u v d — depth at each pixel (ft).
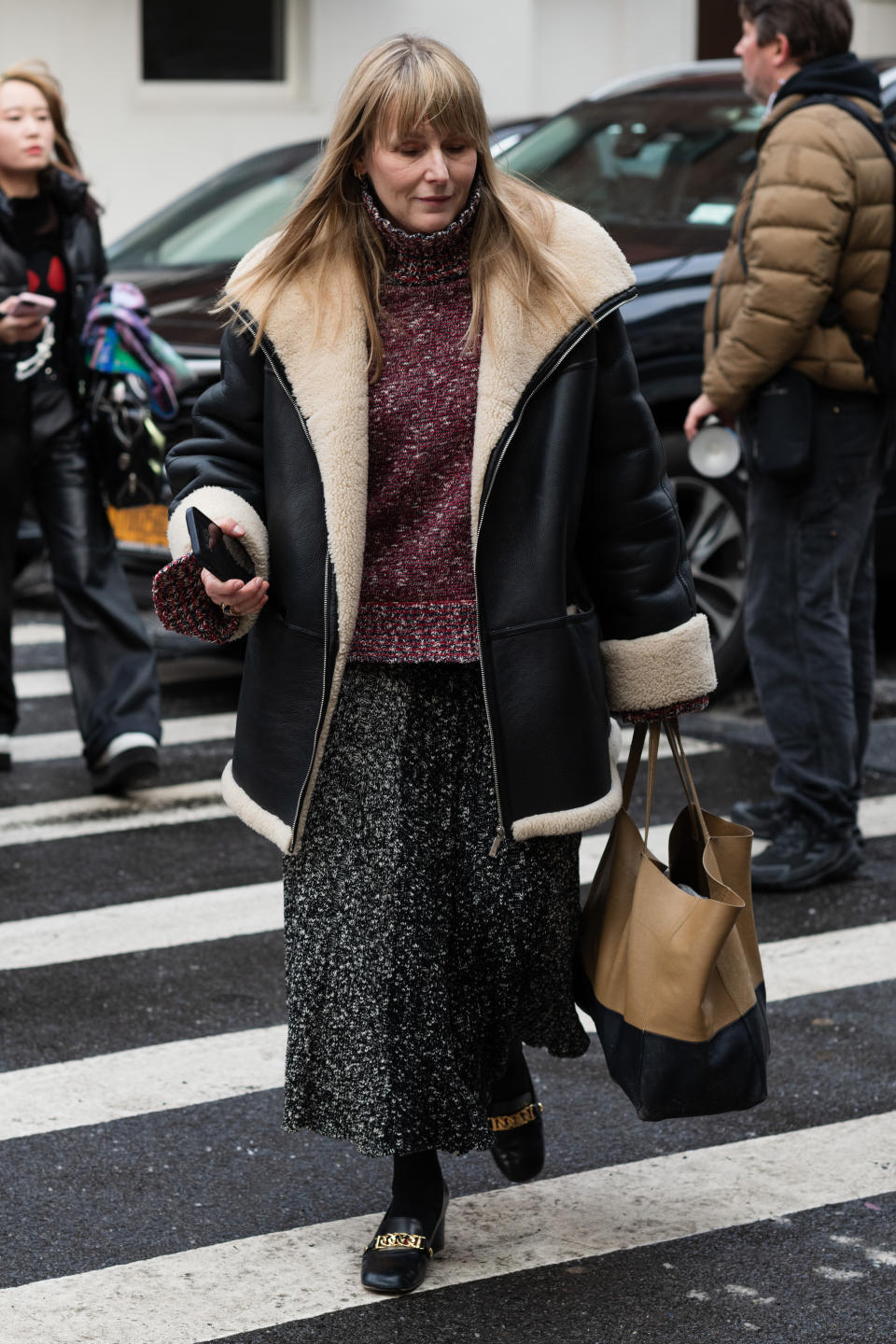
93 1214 13.84
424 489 12.12
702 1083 12.18
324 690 12.05
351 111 11.82
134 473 24.40
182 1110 15.69
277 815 12.39
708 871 12.42
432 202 11.78
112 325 24.20
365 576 12.26
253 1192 14.26
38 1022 17.53
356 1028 12.38
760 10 20.44
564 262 12.12
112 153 56.59
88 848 22.94
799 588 21.12
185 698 30.50
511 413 11.87
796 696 21.31
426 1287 12.81
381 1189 14.35
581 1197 14.17
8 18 54.60
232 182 38.24
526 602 12.05
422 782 12.37
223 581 11.98
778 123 20.22
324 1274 13.00
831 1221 13.76
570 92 65.16
